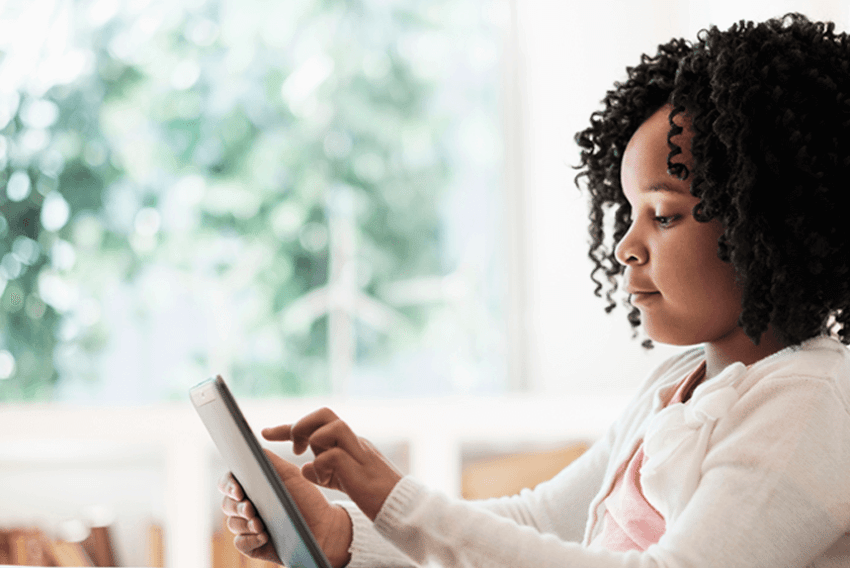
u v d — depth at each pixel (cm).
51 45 225
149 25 229
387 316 237
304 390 233
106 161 226
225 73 233
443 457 184
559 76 226
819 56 63
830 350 63
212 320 228
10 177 222
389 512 60
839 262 62
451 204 242
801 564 57
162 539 176
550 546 58
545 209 227
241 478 72
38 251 222
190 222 229
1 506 173
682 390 74
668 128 68
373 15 238
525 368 235
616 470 74
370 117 238
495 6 240
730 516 56
